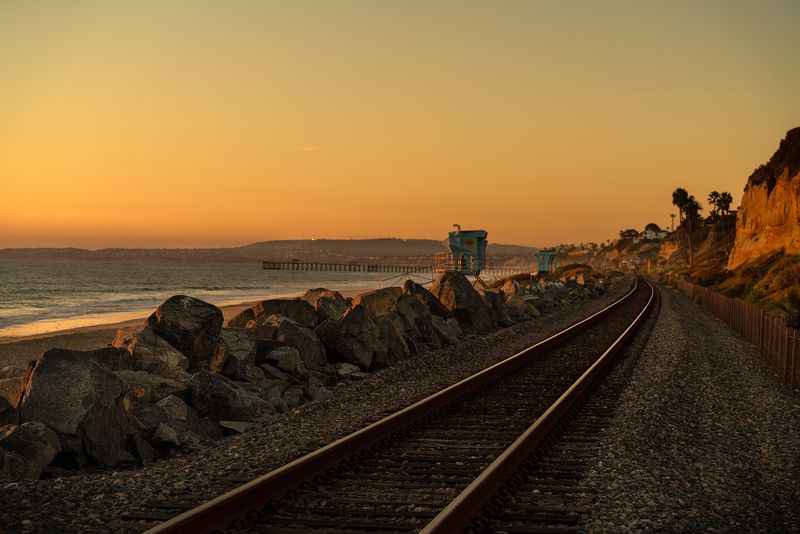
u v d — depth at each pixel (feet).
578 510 22.85
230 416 40.04
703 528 22.09
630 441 33.06
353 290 376.89
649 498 24.61
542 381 51.98
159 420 35.40
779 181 212.84
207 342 48.19
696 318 128.06
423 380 54.29
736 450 33.42
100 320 173.58
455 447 31.78
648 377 54.49
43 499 24.64
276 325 57.36
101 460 31.55
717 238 517.14
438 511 22.68
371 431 31.24
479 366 62.54
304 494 24.41
